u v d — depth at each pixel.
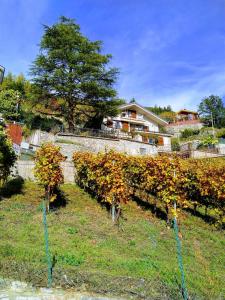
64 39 40.22
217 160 34.41
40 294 7.83
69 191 19.34
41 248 10.33
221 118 85.56
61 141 33.34
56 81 39.44
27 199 16.59
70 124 41.12
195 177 19.47
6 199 15.98
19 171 20.06
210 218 18.66
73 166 21.89
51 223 13.43
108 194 15.80
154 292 8.48
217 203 18.05
